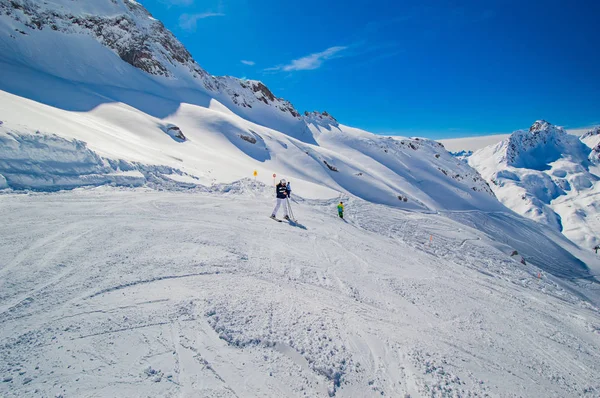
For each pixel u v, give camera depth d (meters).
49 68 47.69
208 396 2.98
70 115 19.34
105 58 60.56
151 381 3.07
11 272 4.93
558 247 68.19
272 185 20.58
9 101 13.68
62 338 3.56
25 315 3.92
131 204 10.12
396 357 4.15
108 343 3.54
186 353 3.50
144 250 6.43
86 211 8.62
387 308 5.77
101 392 2.88
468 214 68.31
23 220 7.23
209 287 5.12
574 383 4.60
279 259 7.31
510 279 12.58
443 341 4.93
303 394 3.21
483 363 4.54
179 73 79.38
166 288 4.92
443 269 10.16
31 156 9.83
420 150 103.62
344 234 11.95
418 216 23.66
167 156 19.47
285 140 54.56
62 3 61.66
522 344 5.52
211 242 7.56
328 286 6.24
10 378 2.94
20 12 52.56
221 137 42.97
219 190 15.84
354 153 84.56
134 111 35.34
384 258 9.59
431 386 3.66
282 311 4.71
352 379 3.55
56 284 4.72
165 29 86.25
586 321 7.95
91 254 5.91
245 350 3.69
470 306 6.89
